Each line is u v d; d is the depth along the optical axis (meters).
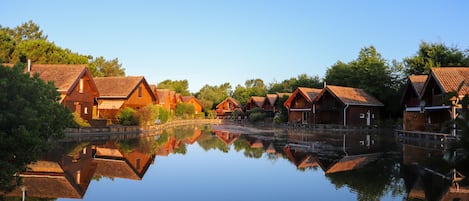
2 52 42.72
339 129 47.25
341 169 15.96
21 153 10.99
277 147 25.33
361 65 58.56
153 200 10.70
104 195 11.16
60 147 22.22
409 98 36.56
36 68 34.97
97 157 18.61
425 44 50.81
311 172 15.32
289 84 93.31
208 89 109.31
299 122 55.56
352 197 11.00
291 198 11.00
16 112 10.64
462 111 3.50
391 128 47.62
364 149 23.58
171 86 104.88
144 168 16.03
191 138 33.28
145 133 37.50
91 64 57.03
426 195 11.09
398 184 12.66
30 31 56.72
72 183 12.59
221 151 22.95
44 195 10.89
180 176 14.38
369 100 50.84
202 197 11.10
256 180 13.67
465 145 3.42
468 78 27.72
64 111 12.74
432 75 29.25
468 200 10.41
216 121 77.12
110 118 44.16
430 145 25.70
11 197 10.57
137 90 47.59
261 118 68.31
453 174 13.69
